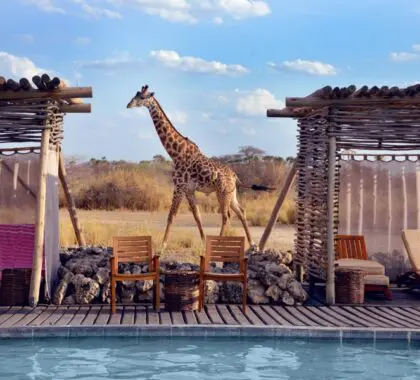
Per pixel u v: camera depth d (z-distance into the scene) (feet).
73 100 36.68
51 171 35.81
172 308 32.68
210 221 80.64
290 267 42.91
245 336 28.94
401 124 36.52
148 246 34.06
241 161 135.44
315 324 30.07
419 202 43.34
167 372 24.62
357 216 43.65
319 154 38.09
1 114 34.32
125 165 143.64
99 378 23.90
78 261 36.04
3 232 37.29
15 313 31.83
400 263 43.11
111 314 31.76
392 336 28.71
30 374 24.22
